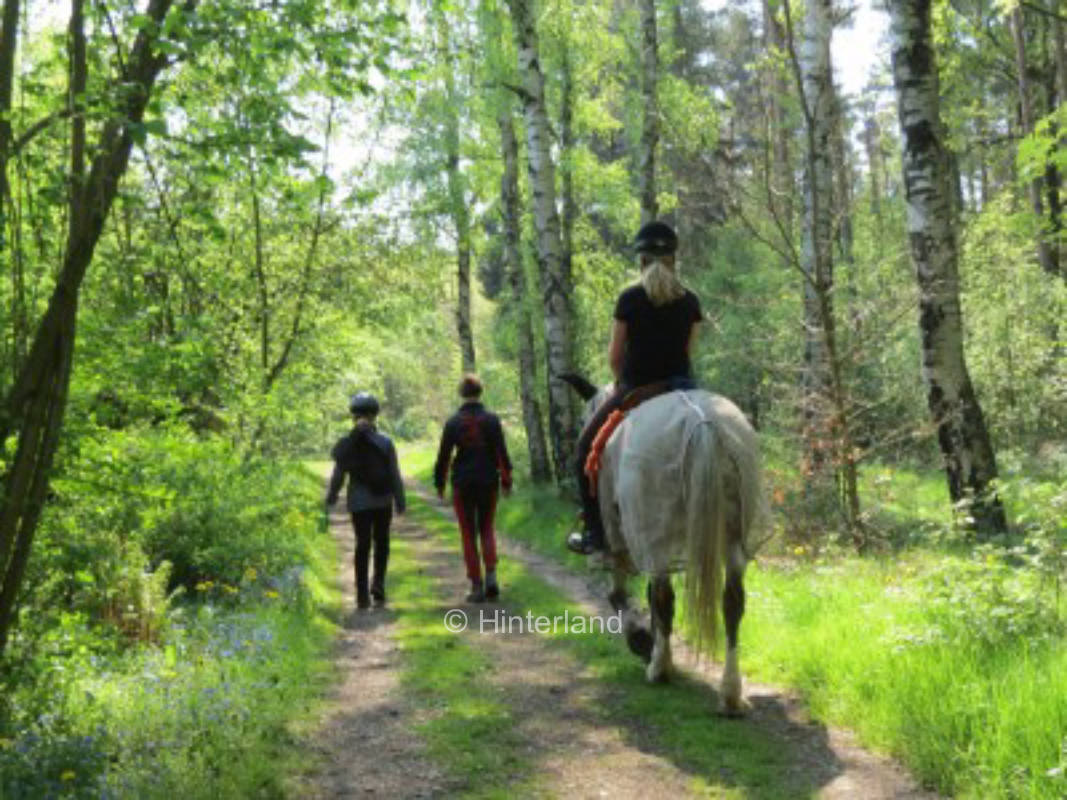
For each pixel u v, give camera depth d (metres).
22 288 4.28
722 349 24.06
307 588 9.83
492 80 17.98
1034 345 17.36
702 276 29.86
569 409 16.36
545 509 16.17
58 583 5.86
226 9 4.44
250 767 4.76
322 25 5.02
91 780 4.29
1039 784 3.81
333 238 16.77
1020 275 18.14
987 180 33.03
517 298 21.14
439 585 11.25
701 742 5.11
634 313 5.98
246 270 15.33
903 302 9.99
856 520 9.81
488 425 10.01
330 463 39.00
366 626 8.94
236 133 4.67
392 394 54.22
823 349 11.00
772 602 7.50
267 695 5.95
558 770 4.86
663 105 18.45
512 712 5.91
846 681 5.52
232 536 9.66
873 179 32.81
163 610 7.44
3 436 4.20
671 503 5.30
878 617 6.23
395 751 5.25
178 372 5.85
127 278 5.46
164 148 5.03
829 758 4.80
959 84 23.53
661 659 6.30
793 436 10.43
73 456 5.04
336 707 6.15
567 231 20.72
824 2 14.15
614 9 21.55
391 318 18.59
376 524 10.01
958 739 4.44
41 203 4.41
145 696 5.54
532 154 15.77
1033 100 24.44
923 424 9.74
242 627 7.48
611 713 5.75
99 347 5.31
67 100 4.30
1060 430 16.88
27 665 4.78
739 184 10.32
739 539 5.25
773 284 25.98
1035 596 5.50
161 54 4.53
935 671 5.06
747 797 4.38
